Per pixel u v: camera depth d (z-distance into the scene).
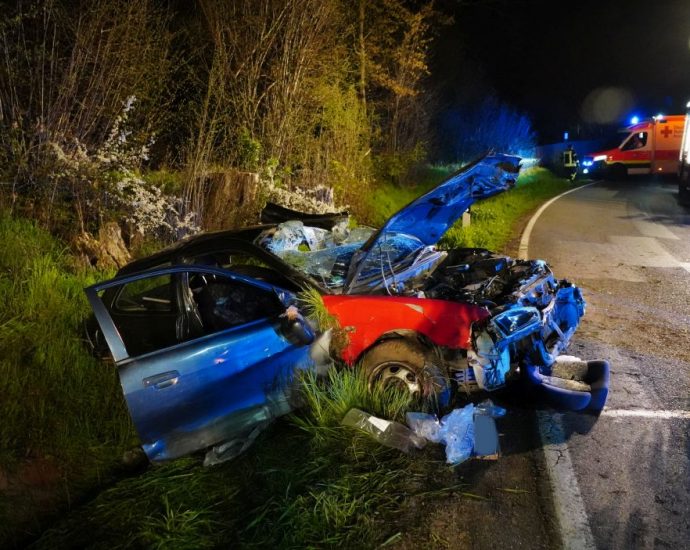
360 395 4.35
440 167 21.48
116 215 7.38
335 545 3.23
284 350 4.27
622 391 4.95
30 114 7.44
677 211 16.50
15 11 7.17
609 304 7.57
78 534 3.52
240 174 8.88
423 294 4.86
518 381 4.82
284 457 4.07
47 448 4.14
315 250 5.46
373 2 15.26
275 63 11.02
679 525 3.29
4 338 4.87
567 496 3.58
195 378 3.99
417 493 3.64
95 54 7.68
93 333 4.95
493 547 3.19
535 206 18.95
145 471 4.19
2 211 6.88
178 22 10.67
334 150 12.13
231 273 4.35
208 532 3.47
